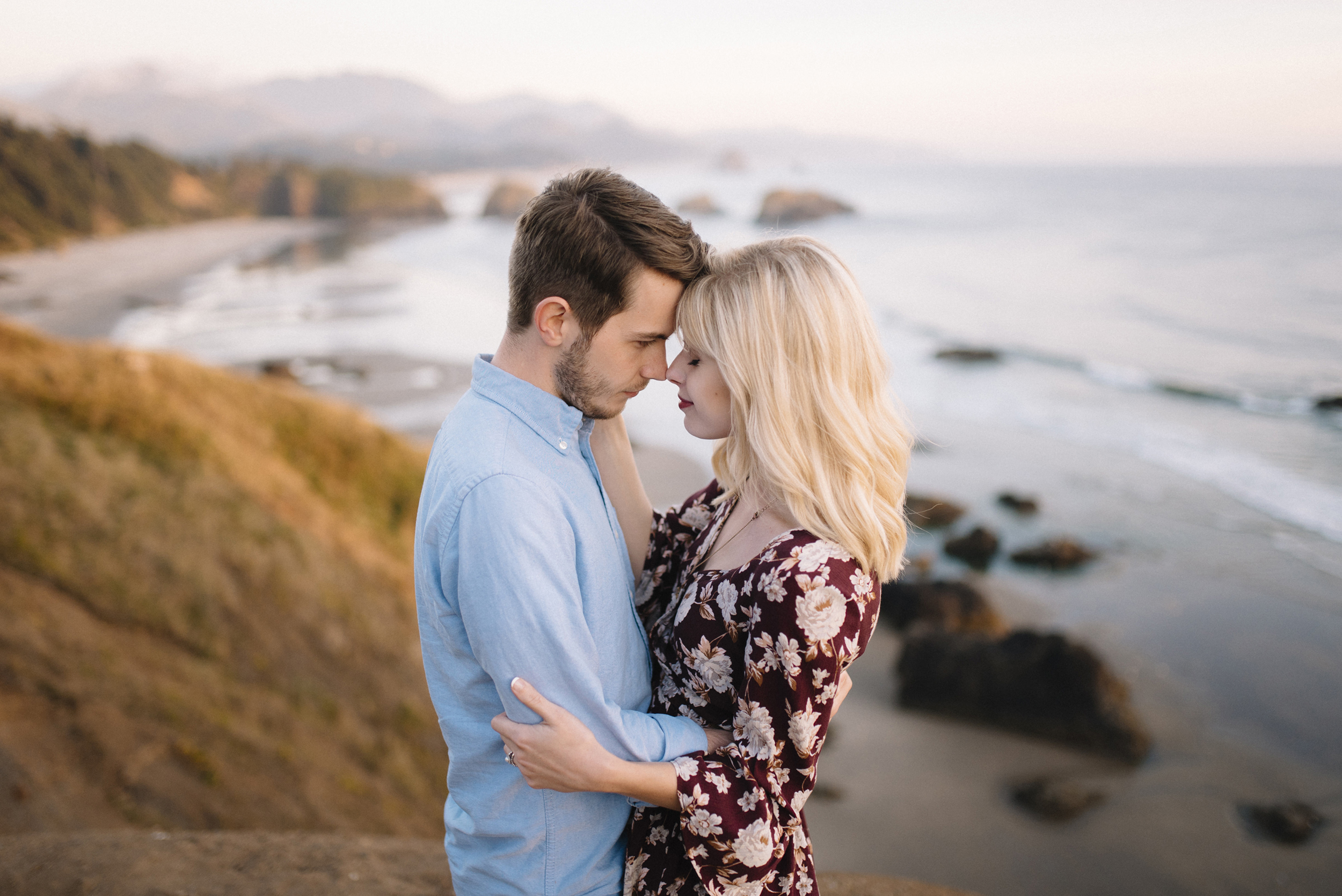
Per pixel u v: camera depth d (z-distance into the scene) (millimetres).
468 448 1289
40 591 9789
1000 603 14312
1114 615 13820
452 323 50750
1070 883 8281
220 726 8836
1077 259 63562
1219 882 8188
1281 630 13141
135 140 161750
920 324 42344
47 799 6898
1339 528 16844
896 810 9375
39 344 15617
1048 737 10516
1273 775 9773
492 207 163125
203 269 86812
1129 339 36750
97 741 7770
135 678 8961
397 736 10664
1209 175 198750
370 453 17719
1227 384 28281
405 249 105875
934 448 22703
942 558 16031
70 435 13172
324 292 67000
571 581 1278
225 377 17625
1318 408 25391
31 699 7953
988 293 51312
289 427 17094
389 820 8977
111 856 2896
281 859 2916
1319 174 185750
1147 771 9898
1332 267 50875
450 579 1290
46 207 122875
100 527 11320
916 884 2951
